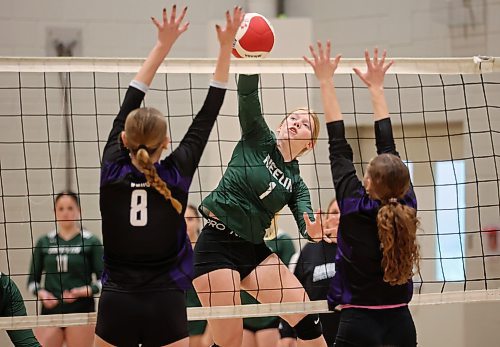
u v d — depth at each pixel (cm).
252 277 825
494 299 821
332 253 1020
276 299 820
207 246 818
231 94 1331
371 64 727
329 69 714
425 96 1417
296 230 1312
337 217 1018
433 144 1426
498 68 830
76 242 1120
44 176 1339
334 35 1477
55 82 1331
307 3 1488
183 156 638
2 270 1312
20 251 1321
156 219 621
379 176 652
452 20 1420
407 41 1443
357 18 1468
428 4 1434
